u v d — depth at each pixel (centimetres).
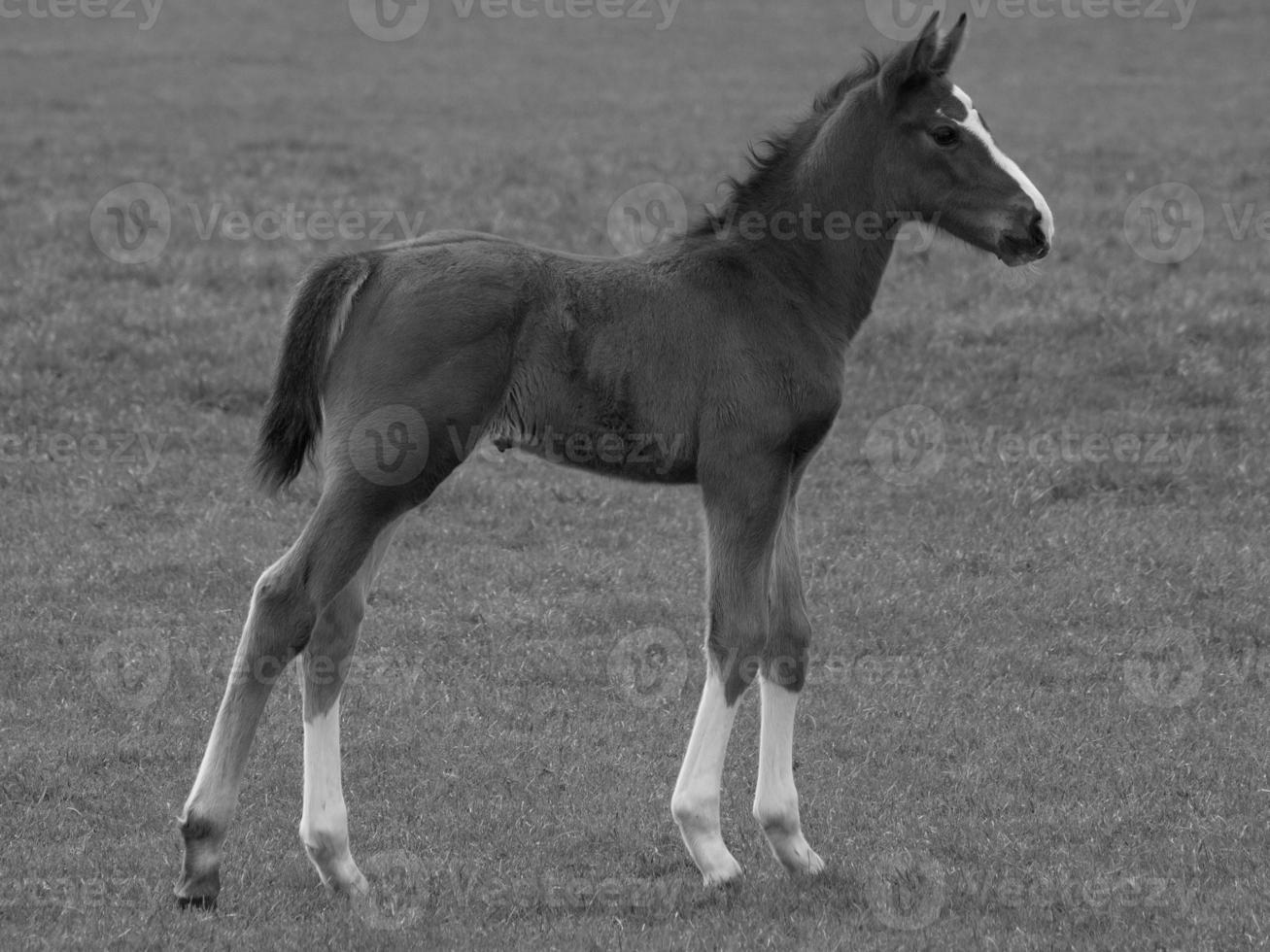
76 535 1193
